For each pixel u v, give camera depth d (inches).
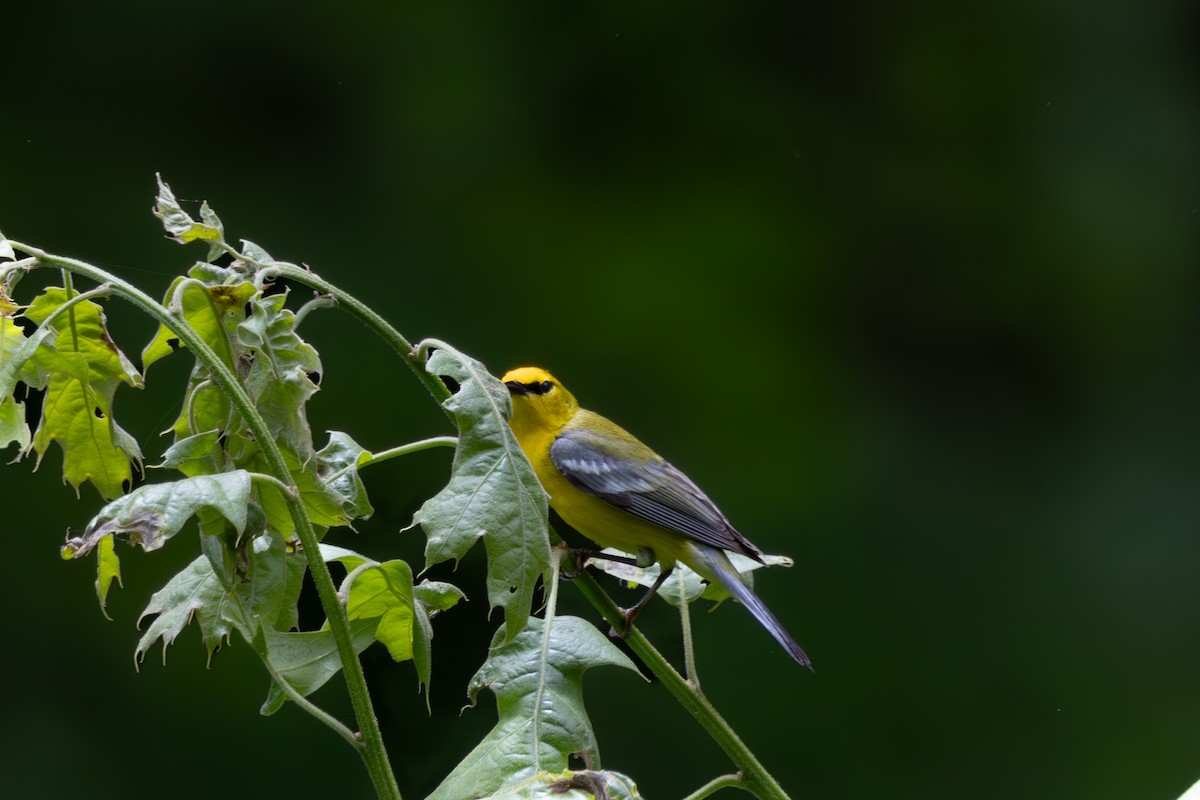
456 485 152.3
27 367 157.2
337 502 158.6
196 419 154.2
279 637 164.7
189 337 145.6
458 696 323.3
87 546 129.5
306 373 157.9
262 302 154.3
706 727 181.3
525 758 164.7
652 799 411.5
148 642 161.3
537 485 155.3
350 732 145.6
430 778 317.4
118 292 145.2
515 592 151.3
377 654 326.6
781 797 180.4
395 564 160.6
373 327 163.2
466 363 158.9
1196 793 165.8
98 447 164.9
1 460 418.6
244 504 134.3
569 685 171.0
